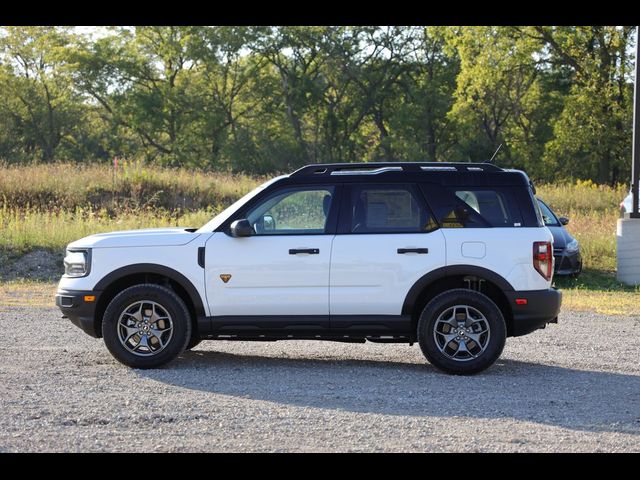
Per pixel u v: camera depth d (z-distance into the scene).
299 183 9.07
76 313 8.99
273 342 10.96
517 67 50.12
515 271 8.75
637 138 19.48
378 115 66.19
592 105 46.31
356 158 67.69
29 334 11.18
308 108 64.75
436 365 8.73
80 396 7.49
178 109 63.34
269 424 6.61
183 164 61.66
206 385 8.08
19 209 26.55
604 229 24.00
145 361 8.84
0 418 6.67
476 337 8.71
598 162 50.78
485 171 8.97
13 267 20.05
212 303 8.90
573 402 7.54
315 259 8.83
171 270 8.92
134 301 8.87
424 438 6.25
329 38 62.59
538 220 8.88
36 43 65.94
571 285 19.25
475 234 8.80
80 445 5.98
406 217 8.92
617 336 11.60
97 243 9.03
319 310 8.85
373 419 6.81
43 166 30.50
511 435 6.37
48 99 65.81
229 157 61.84
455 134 61.78
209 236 8.98
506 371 8.99
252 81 65.44
